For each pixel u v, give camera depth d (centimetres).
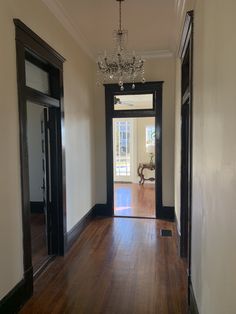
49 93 343
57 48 342
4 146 220
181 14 324
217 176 148
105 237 425
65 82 371
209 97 171
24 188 249
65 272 311
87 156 490
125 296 262
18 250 241
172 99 511
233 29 118
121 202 665
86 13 348
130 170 964
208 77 174
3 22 220
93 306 247
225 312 129
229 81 124
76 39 417
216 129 151
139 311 240
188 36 275
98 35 423
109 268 321
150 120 938
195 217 225
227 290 126
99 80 532
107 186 547
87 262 337
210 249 165
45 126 352
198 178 212
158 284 284
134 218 530
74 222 411
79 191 440
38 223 505
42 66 324
